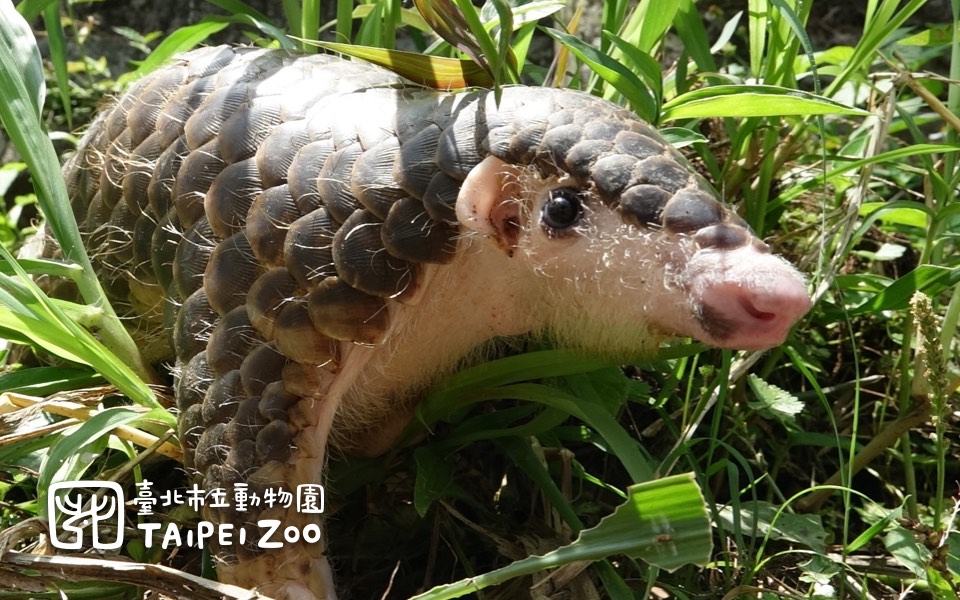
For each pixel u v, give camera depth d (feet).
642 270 1.00
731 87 1.30
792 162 1.71
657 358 1.22
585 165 1.01
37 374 1.33
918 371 1.40
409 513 1.36
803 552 1.23
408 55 1.18
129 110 1.32
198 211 1.17
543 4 1.29
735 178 1.55
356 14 1.55
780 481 1.52
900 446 1.54
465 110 1.07
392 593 1.30
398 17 1.55
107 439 1.24
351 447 1.32
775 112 1.27
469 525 1.30
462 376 1.26
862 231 1.49
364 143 1.08
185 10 2.33
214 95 1.20
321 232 1.07
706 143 1.50
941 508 1.22
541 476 1.27
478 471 1.40
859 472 1.55
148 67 1.70
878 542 1.39
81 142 1.46
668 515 0.97
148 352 1.39
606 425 1.19
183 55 1.37
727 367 1.29
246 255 1.11
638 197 0.99
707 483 1.30
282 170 1.10
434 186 1.05
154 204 1.23
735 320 0.95
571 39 1.28
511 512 1.36
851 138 1.70
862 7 2.26
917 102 1.82
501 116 1.06
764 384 1.36
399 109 1.10
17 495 1.41
